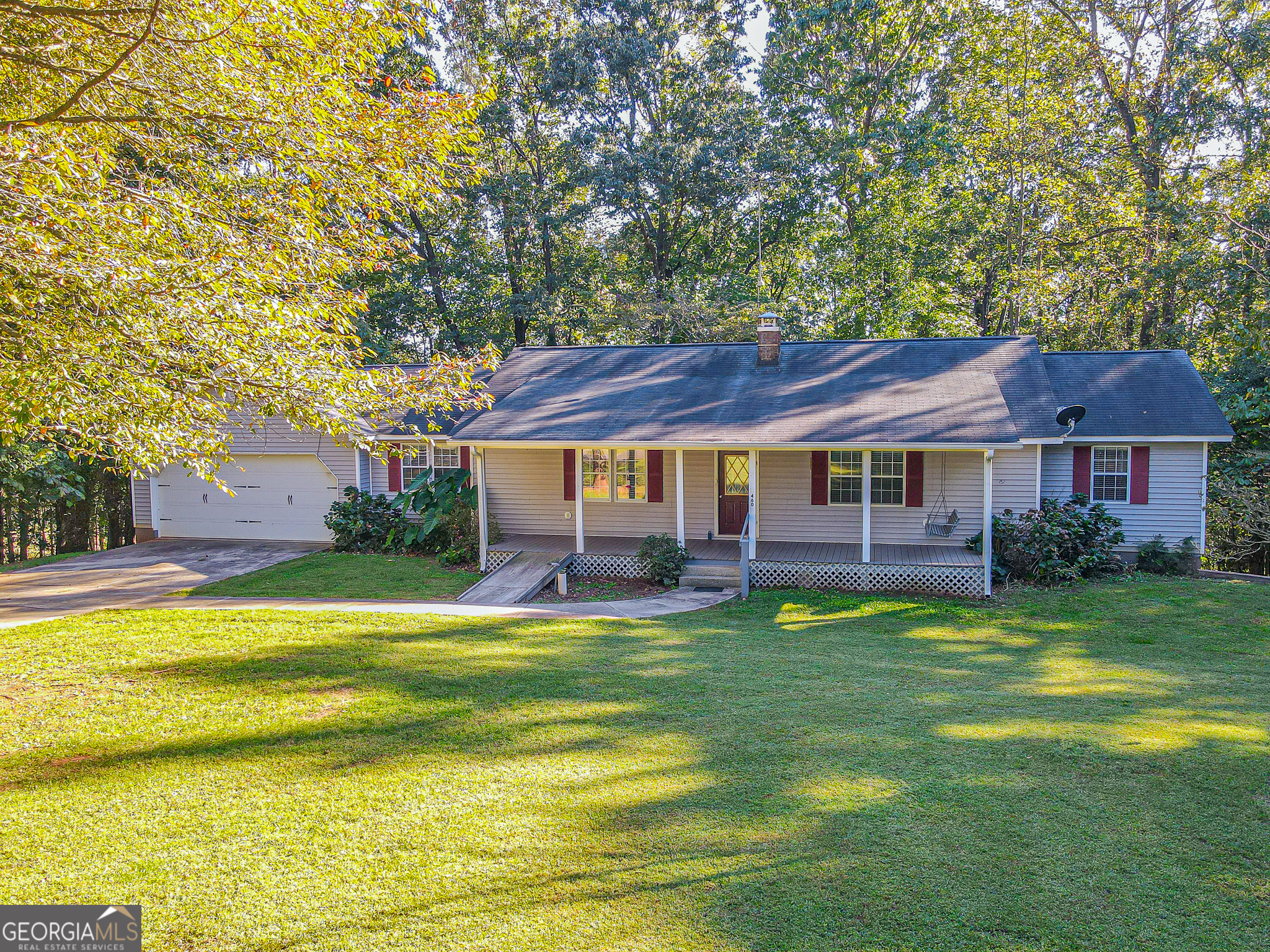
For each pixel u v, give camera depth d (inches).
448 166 387.9
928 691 330.3
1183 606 514.6
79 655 360.8
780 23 1223.5
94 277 241.6
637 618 492.1
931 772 240.8
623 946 159.5
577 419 630.5
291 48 297.3
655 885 180.2
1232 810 215.9
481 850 194.5
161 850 193.9
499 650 386.6
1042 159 1069.1
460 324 1235.2
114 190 284.4
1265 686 341.7
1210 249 919.7
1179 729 279.4
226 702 300.2
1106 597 542.3
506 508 725.3
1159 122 1014.4
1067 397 679.7
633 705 303.4
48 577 624.4
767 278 1318.9
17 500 850.1
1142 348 1073.5
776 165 1130.0
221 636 398.9
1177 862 191.0
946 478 633.6
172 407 269.6
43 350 241.0
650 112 1249.4
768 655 394.9
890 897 175.9
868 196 1197.1
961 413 569.6
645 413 629.9
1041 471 634.8
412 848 195.3
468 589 562.3
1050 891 178.9
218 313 272.8
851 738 269.6
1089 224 1075.3
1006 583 585.3
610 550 644.7
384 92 384.8
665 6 1221.1
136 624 427.2
